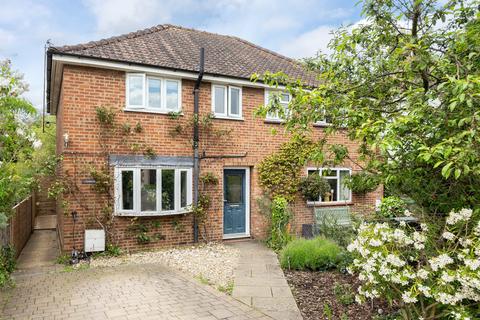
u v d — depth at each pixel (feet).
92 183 28.22
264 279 21.58
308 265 23.98
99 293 19.01
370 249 12.62
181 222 32.09
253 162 35.91
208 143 33.58
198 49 38.73
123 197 29.48
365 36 14.84
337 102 14.11
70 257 27.20
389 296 13.15
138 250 29.86
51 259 28.63
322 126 38.34
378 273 12.45
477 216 11.43
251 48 47.11
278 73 16.02
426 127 11.52
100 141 28.71
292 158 37.09
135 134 29.96
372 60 15.98
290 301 17.83
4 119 20.49
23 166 26.55
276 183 36.37
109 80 29.27
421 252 12.78
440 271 11.38
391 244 12.70
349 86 15.49
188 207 31.83
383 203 21.45
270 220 34.73
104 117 28.35
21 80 22.22
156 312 16.34
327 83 16.03
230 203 35.76
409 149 12.56
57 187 27.37
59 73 30.76
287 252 24.95
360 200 42.11
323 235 29.99
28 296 18.62
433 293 11.12
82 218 27.99
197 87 32.53
